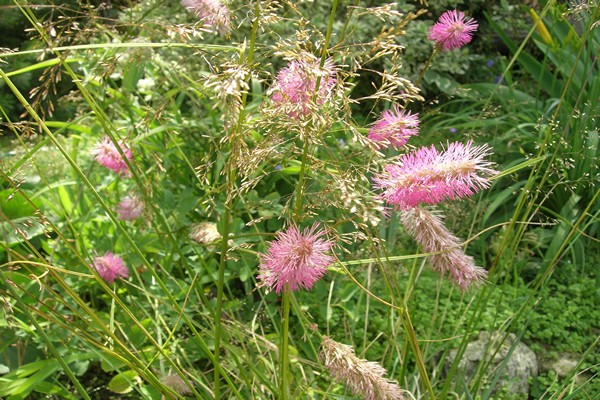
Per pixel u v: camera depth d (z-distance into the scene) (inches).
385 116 61.9
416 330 118.0
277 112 53.5
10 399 84.1
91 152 92.7
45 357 101.2
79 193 114.3
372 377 57.7
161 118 71.3
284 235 55.4
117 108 134.7
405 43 203.2
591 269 147.3
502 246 80.1
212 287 126.7
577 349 125.2
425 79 208.2
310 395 86.0
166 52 145.6
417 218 63.9
